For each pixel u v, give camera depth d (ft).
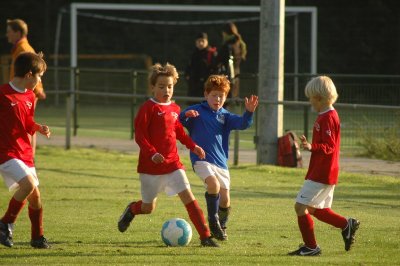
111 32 312.50
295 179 110.42
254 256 62.23
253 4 310.24
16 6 311.06
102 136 167.94
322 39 303.48
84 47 311.47
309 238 62.95
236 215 82.84
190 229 66.85
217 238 68.39
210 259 60.80
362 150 137.49
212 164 68.85
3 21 311.06
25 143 64.39
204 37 149.28
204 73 148.87
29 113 64.39
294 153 121.80
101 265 58.75
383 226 77.00
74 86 171.32
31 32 310.86
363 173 114.32
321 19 305.12
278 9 123.13
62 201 91.20
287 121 168.14
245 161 128.88
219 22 291.79
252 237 70.95
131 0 315.37
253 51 293.64
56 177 110.93
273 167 120.06
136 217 80.79
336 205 89.76
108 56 288.71
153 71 66.49
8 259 60.70
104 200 92.17
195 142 69.10
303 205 62.69
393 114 134.21
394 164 123.34
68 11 298.56
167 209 85.97
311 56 263.90
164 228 66.74
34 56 64.44
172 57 308.81
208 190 68.13
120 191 99.25
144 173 65.62
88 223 77.41
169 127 65.87
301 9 262.26
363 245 67.41
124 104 211.82
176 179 65.67
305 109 142.92
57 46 284.82
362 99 156.56
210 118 69.31
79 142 153.99
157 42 311.06
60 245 66.49
